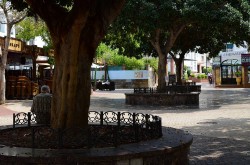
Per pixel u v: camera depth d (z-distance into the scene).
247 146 9.79
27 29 26.80
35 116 9.58
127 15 19.45
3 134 7.35
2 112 17.80
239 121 14.30
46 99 8.93
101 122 8.68
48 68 36.44
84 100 7.06
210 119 14.93
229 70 45.53
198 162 8.20
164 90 23.22
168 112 17.61
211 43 28.31
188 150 7.02
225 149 9.45
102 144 6.16
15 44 24.89
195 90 31.73
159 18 19.41
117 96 30.17
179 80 30.69
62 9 7.25
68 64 6.89
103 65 45.62
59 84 7.09
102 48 38.44
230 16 19.22
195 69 80.06
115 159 5.50
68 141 6.24
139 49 27.61
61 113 6.97
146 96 21.64
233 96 29.02
